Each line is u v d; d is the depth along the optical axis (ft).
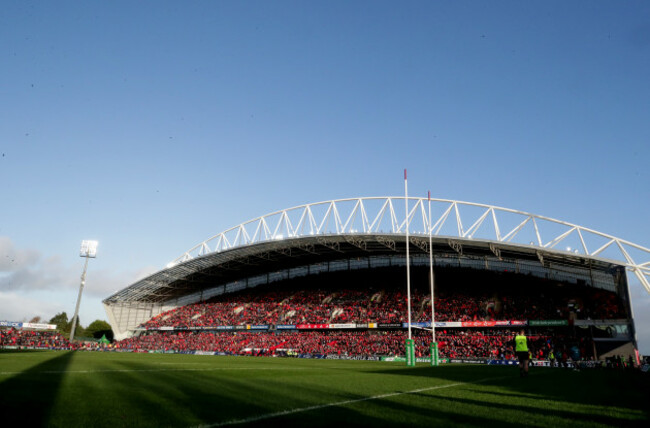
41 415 28.96
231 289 342.85
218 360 147.02
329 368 102.12
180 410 31.78
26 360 99.40
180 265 295.07
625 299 176.65
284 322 261.44
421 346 203.31
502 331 212.43
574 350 175.73
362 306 254.06
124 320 343.46
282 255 285.64
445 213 217.56
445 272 261.44
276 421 28.17
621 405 39.01
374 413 31.65
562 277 231.09
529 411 34.22
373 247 260.21
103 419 28.09
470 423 28.50
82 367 79.51
